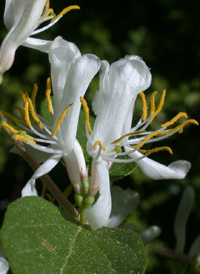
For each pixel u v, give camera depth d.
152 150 0.07
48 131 0.07
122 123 0.07
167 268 0.16
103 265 0.06
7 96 0.24
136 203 0.09
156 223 0.22
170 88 0.24
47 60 0.25
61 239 0.06
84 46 0.25
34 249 0.05
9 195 0.23
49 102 0.07
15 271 0.05
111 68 0.07
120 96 0.07
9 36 0.07
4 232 0.05
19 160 0.23
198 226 0.21
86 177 0.07
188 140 0.23
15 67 0.25
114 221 0.09
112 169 0.08
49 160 0.07
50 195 0.08
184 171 0.07
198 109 0.24
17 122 0.07
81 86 0.07
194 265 0.10
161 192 0.22
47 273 0.05
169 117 0.23
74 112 0.07
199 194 0.22
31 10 0.07
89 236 0.06
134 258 0.06
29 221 0.06
